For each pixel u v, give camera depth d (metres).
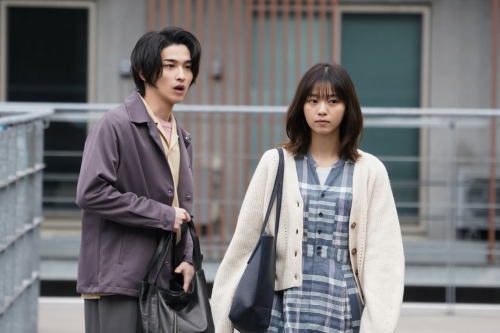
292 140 8.23
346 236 8.00
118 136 8.07
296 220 7.99
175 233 8.38
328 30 20.67
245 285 8.02
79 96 21.19
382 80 21.38
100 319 8.16
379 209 8.08
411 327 13.73
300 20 20.16
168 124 8.44
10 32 21.19
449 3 21.22
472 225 17.98
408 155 19.38
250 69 20.17
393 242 8.05
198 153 18.16
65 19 21.16
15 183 10.78
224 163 18.06
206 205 17.64
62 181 18.16
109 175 7.98
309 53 20.17
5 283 10.38
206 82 20.31
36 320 12.23
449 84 21.27
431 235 18.33
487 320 14.26
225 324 8.33
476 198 18.52
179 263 8.40
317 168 8.15
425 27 21.25
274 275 8.02
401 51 21.36
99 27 21.06
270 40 20.45
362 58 21.38
